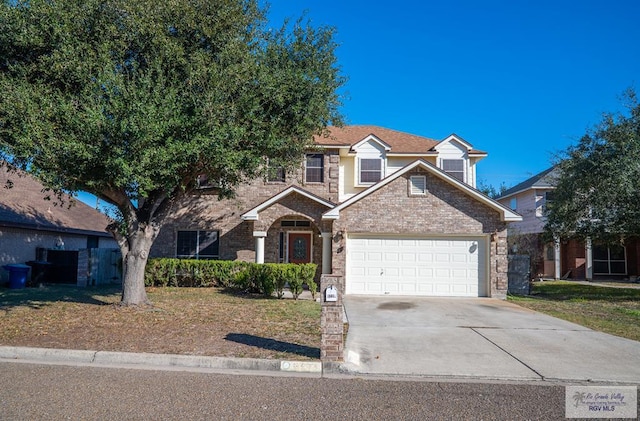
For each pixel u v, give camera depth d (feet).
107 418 14.88
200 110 28.53
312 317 33.91
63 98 27.25
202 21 30.48
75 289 52.06
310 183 59.36
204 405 16.34
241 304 40.16
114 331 27.55
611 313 40.29
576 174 53.26
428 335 29.32
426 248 51.83
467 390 18.88
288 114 33.65
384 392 18.43
